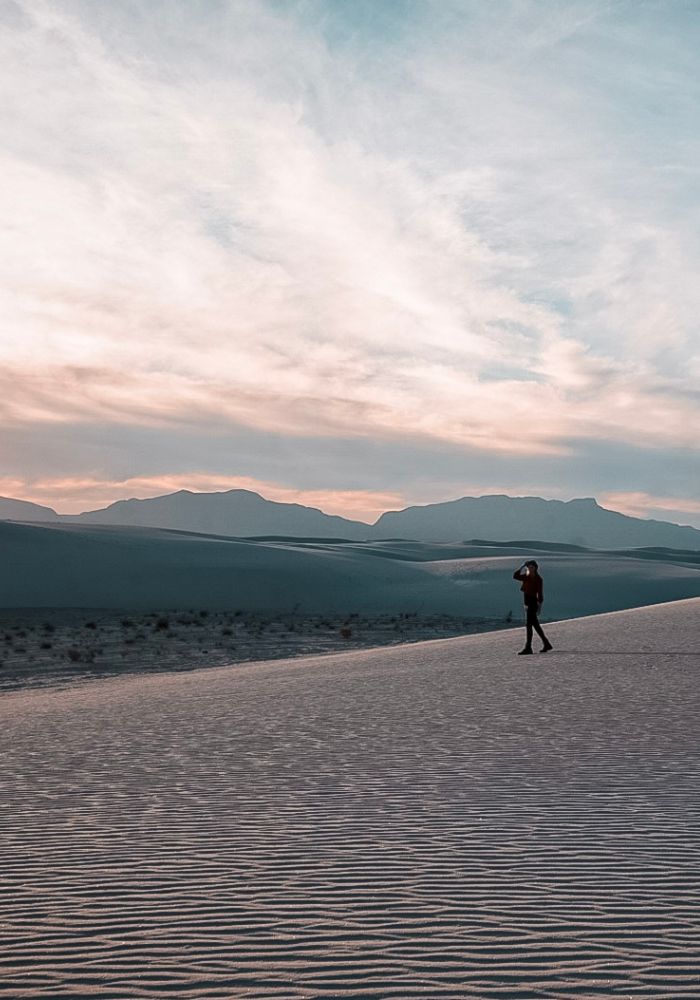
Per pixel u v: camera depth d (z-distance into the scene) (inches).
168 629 2271.2
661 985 169.5
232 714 643.5
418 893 228.5
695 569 5246.1
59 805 357.1
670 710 559.8
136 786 390.6
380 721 564.7
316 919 210.5
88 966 185.2
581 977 173.8
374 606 3993.6
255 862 261.3
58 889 241.4
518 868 248.4
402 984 171.6
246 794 362.0
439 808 322.7
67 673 1411.2
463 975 175.3
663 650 969.5
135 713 698.2
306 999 165.6
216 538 5762.8
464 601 4151.1
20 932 207.6
